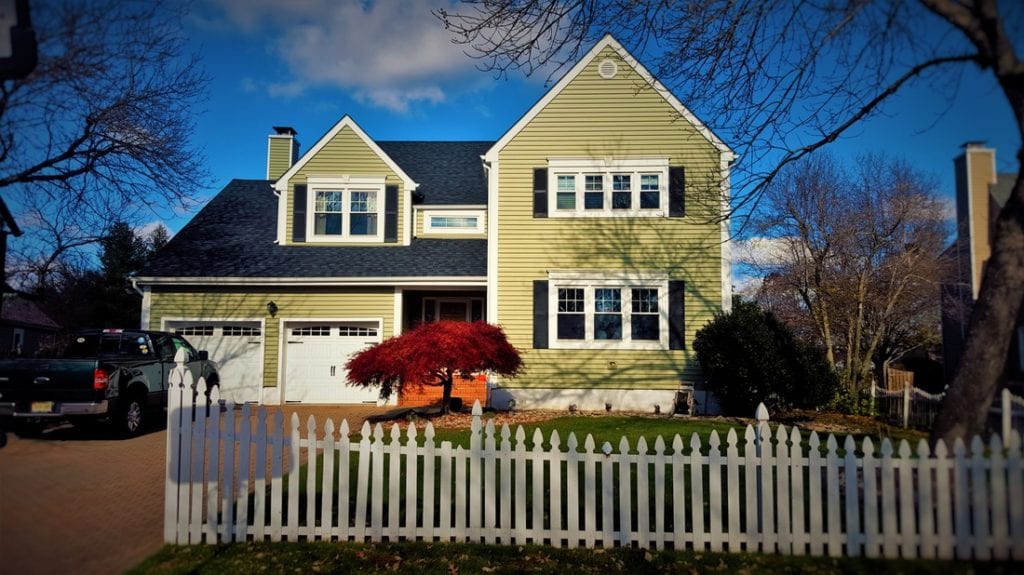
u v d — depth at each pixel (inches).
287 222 726.5
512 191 655.8
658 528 225.6
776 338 568.1
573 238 647.8
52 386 414.9
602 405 631.8
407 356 479.8
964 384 227.3
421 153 855.1
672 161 644.7
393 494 235.8
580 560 217.5
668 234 640.4
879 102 281.9
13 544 204.2
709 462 225.3
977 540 208.2
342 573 207.8
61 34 229.6
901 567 204.5
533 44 297.1
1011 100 220.4
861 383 673.6
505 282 648.4
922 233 671.8
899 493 215.5
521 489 231.1
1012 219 224.8
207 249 717.9
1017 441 208.8
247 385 681.0
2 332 1031.0
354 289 687.7
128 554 222.2
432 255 706.8
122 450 399.5
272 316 685.9
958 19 223.0
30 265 598.5
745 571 206.5
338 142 731.4
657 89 648.4
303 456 379.9
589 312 641.0
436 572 208.5
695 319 632.4
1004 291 224.1
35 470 244.2
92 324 1132.5
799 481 220.4
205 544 234.5
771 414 572.4
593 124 653.3
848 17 258.1
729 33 297.4
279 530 236.4
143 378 478.9
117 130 535.5
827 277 762.8
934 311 815.7
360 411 625.3
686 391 613.6
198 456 239.0
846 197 753.6
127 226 711.1
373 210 728.3
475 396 704.4
